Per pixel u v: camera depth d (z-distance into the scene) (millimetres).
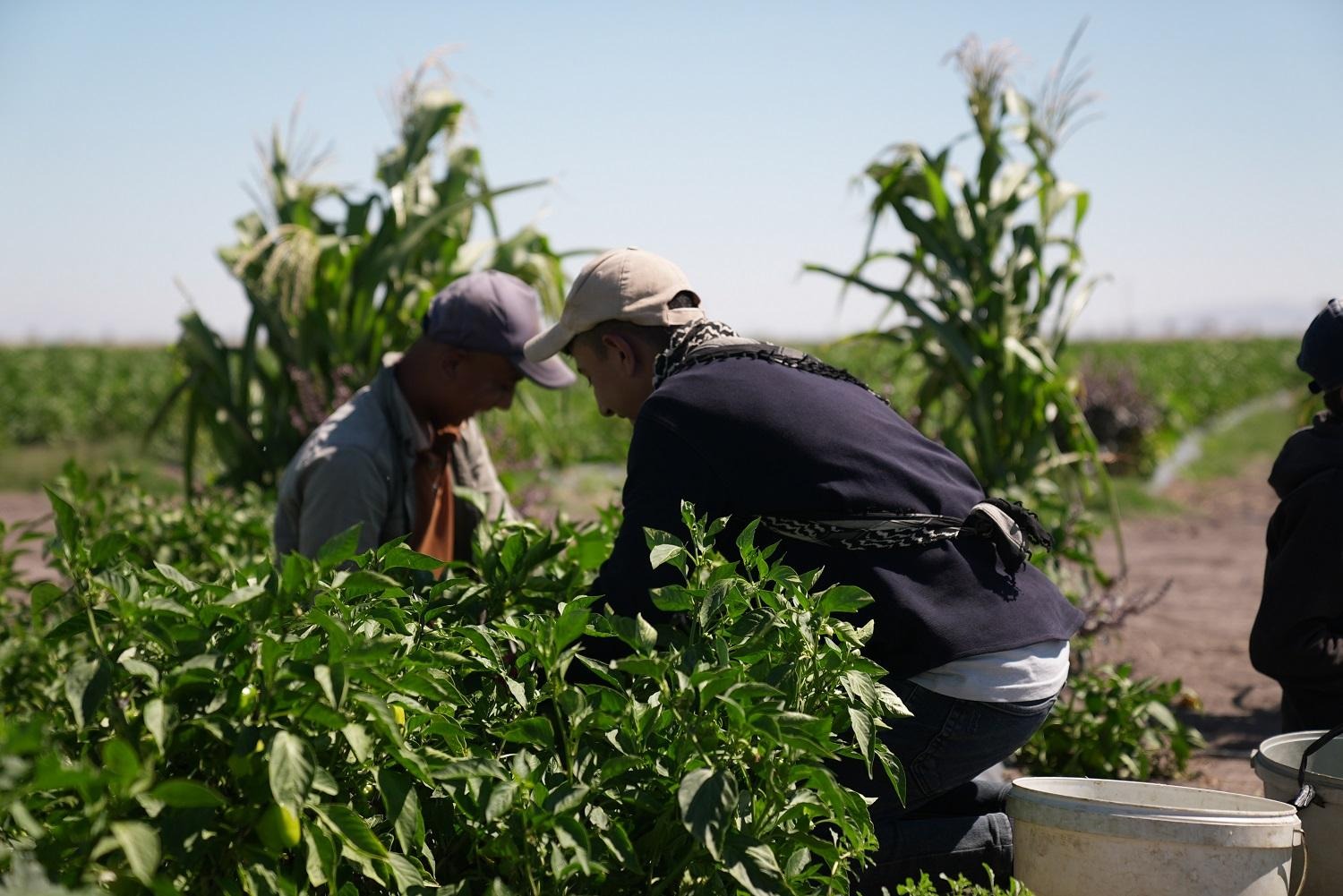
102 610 1606
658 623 2268
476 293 3254
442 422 3350
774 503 2287
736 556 2322
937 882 2520
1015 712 2318
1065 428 5852
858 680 1782
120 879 1439
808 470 2287
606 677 1772
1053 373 5570
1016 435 5777
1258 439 23484
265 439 5613
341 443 3152
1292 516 2836
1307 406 3877
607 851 1671
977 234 5742
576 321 2637
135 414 21344
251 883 1464
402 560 1906
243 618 1607
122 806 1427
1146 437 17000
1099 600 4820
